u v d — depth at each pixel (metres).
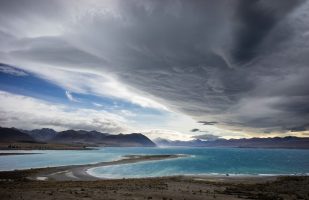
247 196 30.17
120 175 60.34
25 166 77.81
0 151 178.62
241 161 127.81
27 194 24.58
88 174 60.19
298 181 43.06
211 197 27.91
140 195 26.89
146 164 93.62
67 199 22.34
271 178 54.16
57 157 125.44
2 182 39.19
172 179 48.41
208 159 137.38
